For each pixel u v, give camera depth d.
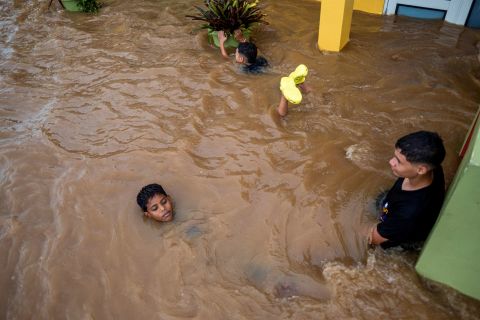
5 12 7.37
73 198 3.84
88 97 5.11
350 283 3.01
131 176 4.00
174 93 5.03
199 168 4.02
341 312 2.85
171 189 3.84
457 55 5.26
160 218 3.49
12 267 3.32
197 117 4.62
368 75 5.08
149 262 3.28
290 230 3.41
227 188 3.80
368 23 6.13
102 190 3.89
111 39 6.30
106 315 2.96
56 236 3.52
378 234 3.03
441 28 5.84
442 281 2.94
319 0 6.86
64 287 3.15
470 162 2.14
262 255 3.26
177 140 4.36
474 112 4.35
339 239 3.31
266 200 3.66
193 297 3.02
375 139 4.15
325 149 4.08
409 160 2.58
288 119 4.49
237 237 3.40
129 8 7.18
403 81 4.92
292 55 5.55
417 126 4.25
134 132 4.52
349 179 3.75
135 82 5.29
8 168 4.21
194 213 3.62
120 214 3.67
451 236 2.57
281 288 3.03
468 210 2.37
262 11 6.70
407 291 2.94
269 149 4.14
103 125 4.66
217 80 5.17
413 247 3.18
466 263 2.69
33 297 3.11
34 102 5.12
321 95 4.79
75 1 7.09
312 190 3.69
